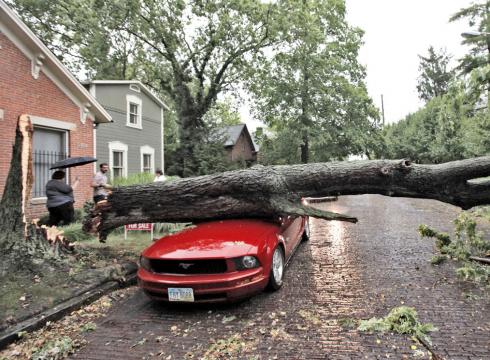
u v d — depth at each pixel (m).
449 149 21.19
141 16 20.31
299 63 26.83
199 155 22.23
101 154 15.48
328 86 28.50
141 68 27.36
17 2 22.09
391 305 3.94
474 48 19.44
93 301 4.46
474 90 9.12
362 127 29.75
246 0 20.30
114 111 16.31
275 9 20.67
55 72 10.62
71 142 11.32
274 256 4.51
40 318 3.78
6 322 3.61
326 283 4.76
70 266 5.05
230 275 3.87
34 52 9.92
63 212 7.43
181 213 5.66
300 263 5.80
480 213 10.23
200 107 23.50
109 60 23.52
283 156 32.41
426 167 5.40
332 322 3.57
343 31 28.06
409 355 2.90
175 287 3.90
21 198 5.07
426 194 5.47
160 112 20.06
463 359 2.81
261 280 4.06
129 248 6.71
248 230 4.60
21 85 9.63
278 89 28.92
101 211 5.96
